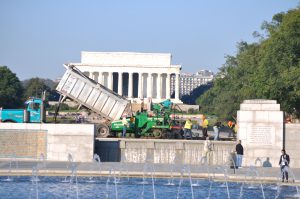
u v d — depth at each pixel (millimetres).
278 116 96312
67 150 96438
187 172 85125
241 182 79500
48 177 78438
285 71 137750
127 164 96625
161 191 69312
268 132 96500
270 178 81250
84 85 126688
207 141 99000
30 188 68750
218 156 102688
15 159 96500
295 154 97188
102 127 120188
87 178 78562
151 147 103562
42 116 128250
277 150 96250
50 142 96500
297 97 138375
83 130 96438
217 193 69188
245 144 96812
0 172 80125
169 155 103562
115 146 103812
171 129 125875
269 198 66438
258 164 96250
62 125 96500
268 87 139500
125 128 121625
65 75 126938
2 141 97000
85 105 127000
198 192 69500
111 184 73875
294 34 145000
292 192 71812
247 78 192125
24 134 96812
